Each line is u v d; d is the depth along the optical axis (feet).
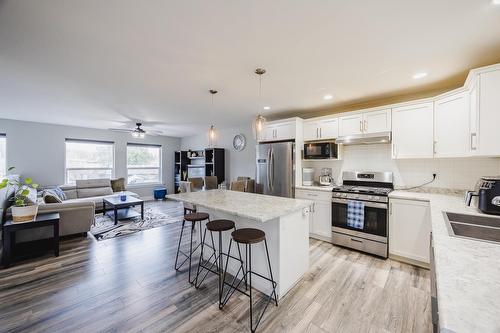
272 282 6.27
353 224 9.82
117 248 10.34
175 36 5.61
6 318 5.63
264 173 13.58
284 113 14.19
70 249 10.18
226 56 6.64
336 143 11.31
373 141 10.07
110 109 13.05
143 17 4.85
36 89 9.49
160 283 7.34
